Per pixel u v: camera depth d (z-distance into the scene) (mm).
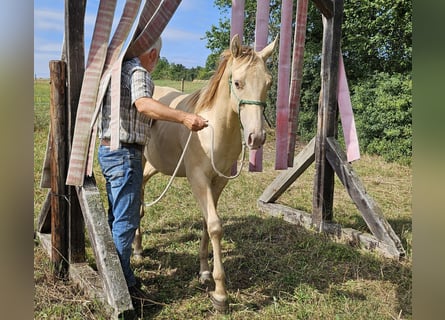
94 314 2375
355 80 11961
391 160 8883
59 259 2879
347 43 11727
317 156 4242
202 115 2684
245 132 2252
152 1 2422
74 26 2568
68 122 2691
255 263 3344
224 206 5020
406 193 5992
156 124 3139
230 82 2422
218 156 2600
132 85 2260
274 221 4395
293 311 2584
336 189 6234
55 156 2750
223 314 2553
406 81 9078
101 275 2383
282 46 3445
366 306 2666
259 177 6691
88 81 2408
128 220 2439
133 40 2404
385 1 10391
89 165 2473
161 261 3322
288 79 3506
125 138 2314
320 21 11656
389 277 3152
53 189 2809
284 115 3553
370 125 9602
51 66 2650
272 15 9852
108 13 2410
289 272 3188
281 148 3592
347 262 3426
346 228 4055
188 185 5785
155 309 2574
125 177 2375
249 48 2383
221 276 2562
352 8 11195
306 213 4484
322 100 4168
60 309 2424
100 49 2416
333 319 2506
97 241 2395
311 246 3758
